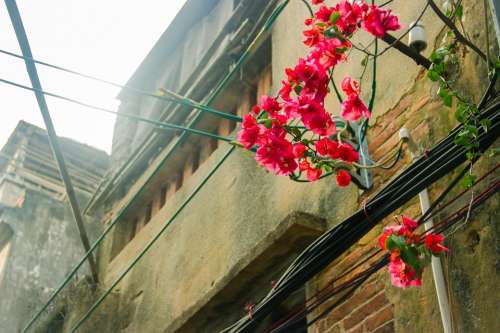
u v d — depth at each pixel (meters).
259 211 6.20
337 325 4.64
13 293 12.82
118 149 11.09
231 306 5.73
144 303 7.50
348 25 3.64
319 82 3.53
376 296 4.43
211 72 7.85
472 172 4.04
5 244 14.12
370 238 4.71
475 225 3.90
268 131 3.67
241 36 7.62
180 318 5.96
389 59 5.25
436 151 3.61
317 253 3.92
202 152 8.12
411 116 4.77
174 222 7.71
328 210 5.20
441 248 3.31
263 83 7.45
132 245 8.50
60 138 16.52
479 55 4.04
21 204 14.34
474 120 3.45
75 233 14.55
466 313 3.73
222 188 7.03
